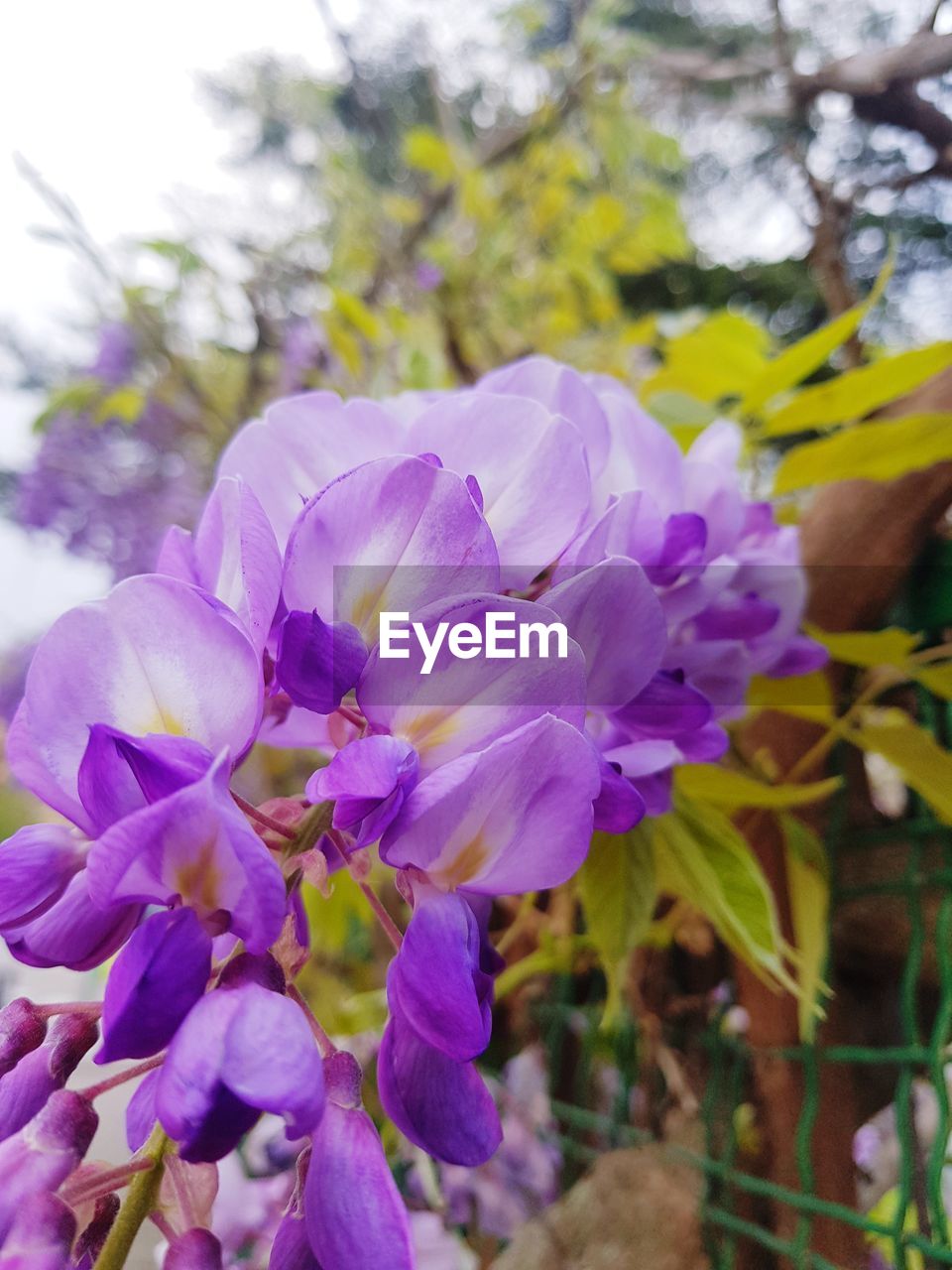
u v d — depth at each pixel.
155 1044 0.07
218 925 0.08
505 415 0.11
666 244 0.49
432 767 0.09
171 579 0.08
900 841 0.18
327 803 0.09
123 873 0.07
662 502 0.13
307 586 0.09
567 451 0.10
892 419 0.18
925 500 0.17
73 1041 0.09
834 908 0.17
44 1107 0.08
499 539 0.10
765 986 0.18
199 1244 0.08
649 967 0.22
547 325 0.46
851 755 0.19
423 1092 0.08
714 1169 0.17
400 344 0.35
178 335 0.43
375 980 0.26
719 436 0.15
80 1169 0.08
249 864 0.07
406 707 0.09
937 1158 0.13
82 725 0.08
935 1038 0.14
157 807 0.07
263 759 0.30
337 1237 0.07
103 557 0.52
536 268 0.48
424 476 0.09
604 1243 0.19
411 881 0.09
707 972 0.22
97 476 0.51
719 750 0.12
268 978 0.07
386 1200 0.08
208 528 0.10
